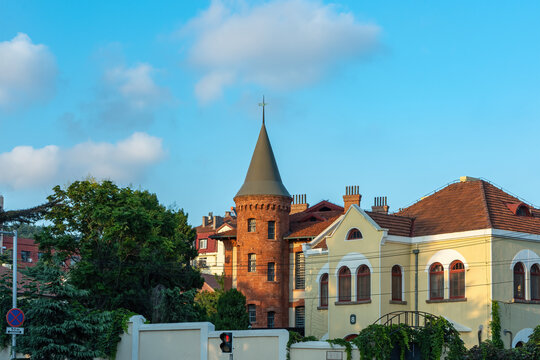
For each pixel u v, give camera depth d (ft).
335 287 147.43
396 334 110.52
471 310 132.87
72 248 167.32
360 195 202.08
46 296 122.72
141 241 164.86
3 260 156.15
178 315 147.23
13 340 114.62
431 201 152.66
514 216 140.87
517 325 132.98
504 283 133.08
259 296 189.06
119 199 169.89
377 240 140.87
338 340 109.19
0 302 128.06
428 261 141.08
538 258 139.44
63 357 117.39
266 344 111.86
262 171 195.21
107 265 156.76
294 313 188.96
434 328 112.98
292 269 191.21
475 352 113.50
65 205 170.30
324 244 162.40
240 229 194.18
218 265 349.20
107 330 121.90
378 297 138.92
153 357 120.37
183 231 238.68
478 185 147.95
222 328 154.20
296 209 233.14
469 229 136.15
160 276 167.94
